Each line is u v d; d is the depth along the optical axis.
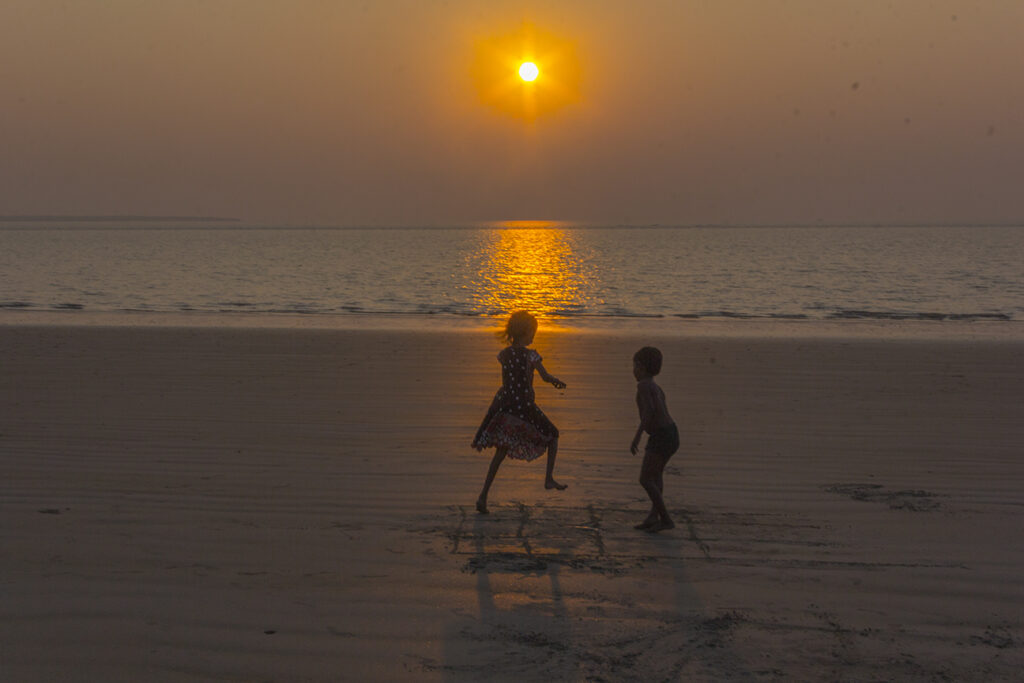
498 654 5.74
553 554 7.58
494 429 8.63
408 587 6.82
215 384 16.67
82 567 7.16
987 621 6.25
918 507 8.95
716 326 31.12
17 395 15.31
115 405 14.44
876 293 47.91
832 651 5.80
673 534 8.12
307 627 6.12
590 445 11.83
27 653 5.71
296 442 11.82
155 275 64.62
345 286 54.12
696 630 6.11
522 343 8.80
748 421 13.42
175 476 10.02
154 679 5.39
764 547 7.77
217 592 6.69
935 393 15.85
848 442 11.94
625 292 49.59
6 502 8.94
